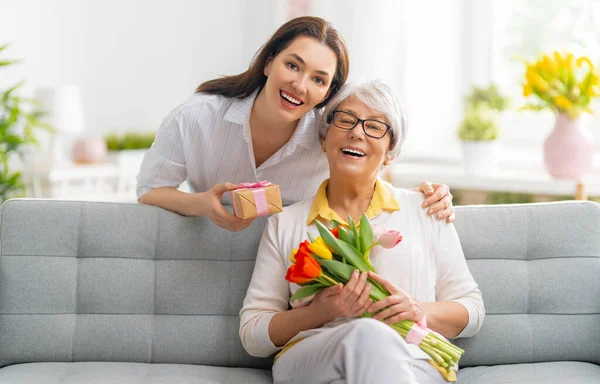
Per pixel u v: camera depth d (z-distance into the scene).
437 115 5.06
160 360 2.08
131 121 6.04
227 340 2.09
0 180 4.17
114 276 2.09
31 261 2.07
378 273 1.90
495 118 4.14
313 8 5.17
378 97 1.93
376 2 4.84
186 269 2.12
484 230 2.12
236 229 2.03
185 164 2.23
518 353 2.04
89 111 5.89
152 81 6.05
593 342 2.03
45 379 1.88
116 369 1.97
